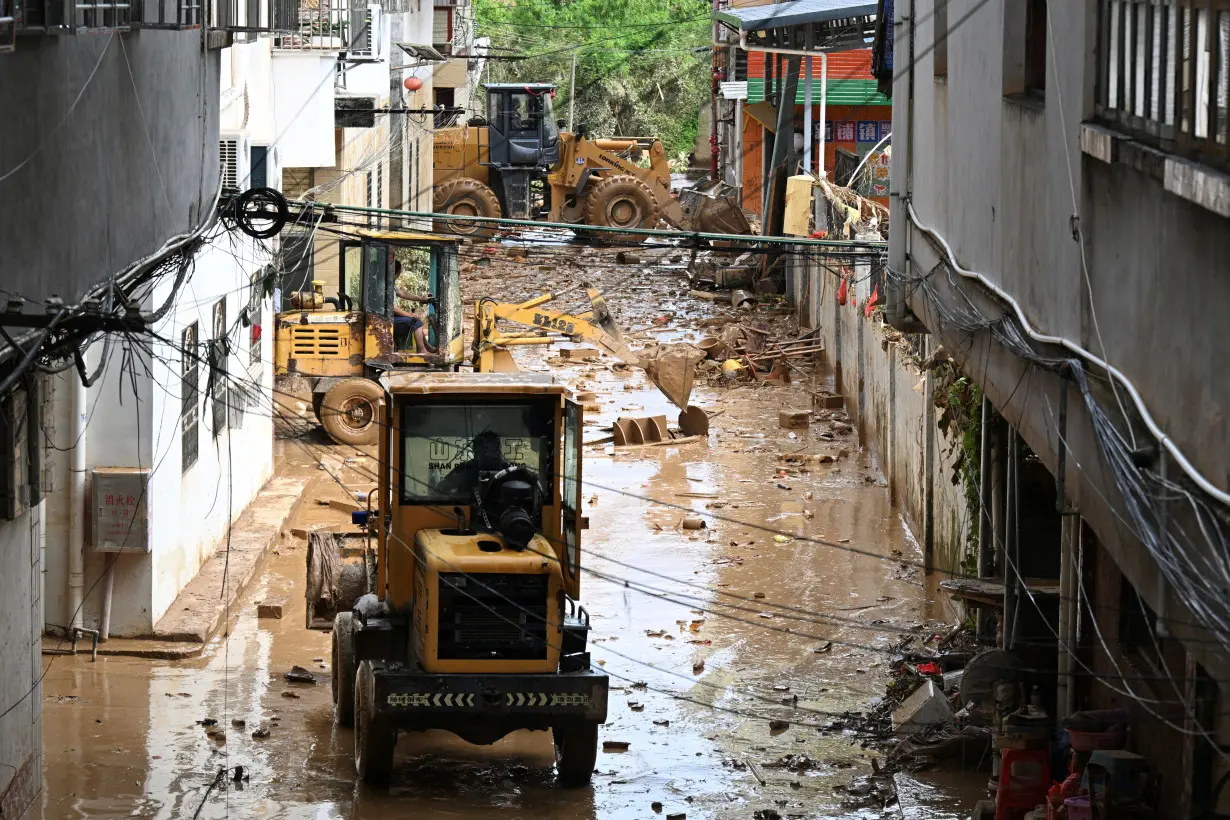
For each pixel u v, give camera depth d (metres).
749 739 37.53
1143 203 20.00
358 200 85.62
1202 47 17.84
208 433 49.31
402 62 101.56
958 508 46.94
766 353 86.19
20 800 31.20
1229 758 22.09
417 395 34.41
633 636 45.22
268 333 60.25
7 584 30.17
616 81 188.88
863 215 81.81
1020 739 30.34
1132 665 29.97
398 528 34.53
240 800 33.28
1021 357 26.86
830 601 48.66
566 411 34.78
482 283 112.12
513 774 35.59
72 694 39.41
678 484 63.12
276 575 50.16
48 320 23.36
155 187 32.97
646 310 102.88
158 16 32.31
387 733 33.38
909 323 40.97
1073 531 31.45
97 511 41.72
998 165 29.28
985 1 30.41
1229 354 16.69
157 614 43.34
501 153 127.44
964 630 44.16
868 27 100.75
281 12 46.25
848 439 71.12
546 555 33.25
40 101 24.92
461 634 32.88
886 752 36.56
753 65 118.75
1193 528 17.91
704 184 158.38
